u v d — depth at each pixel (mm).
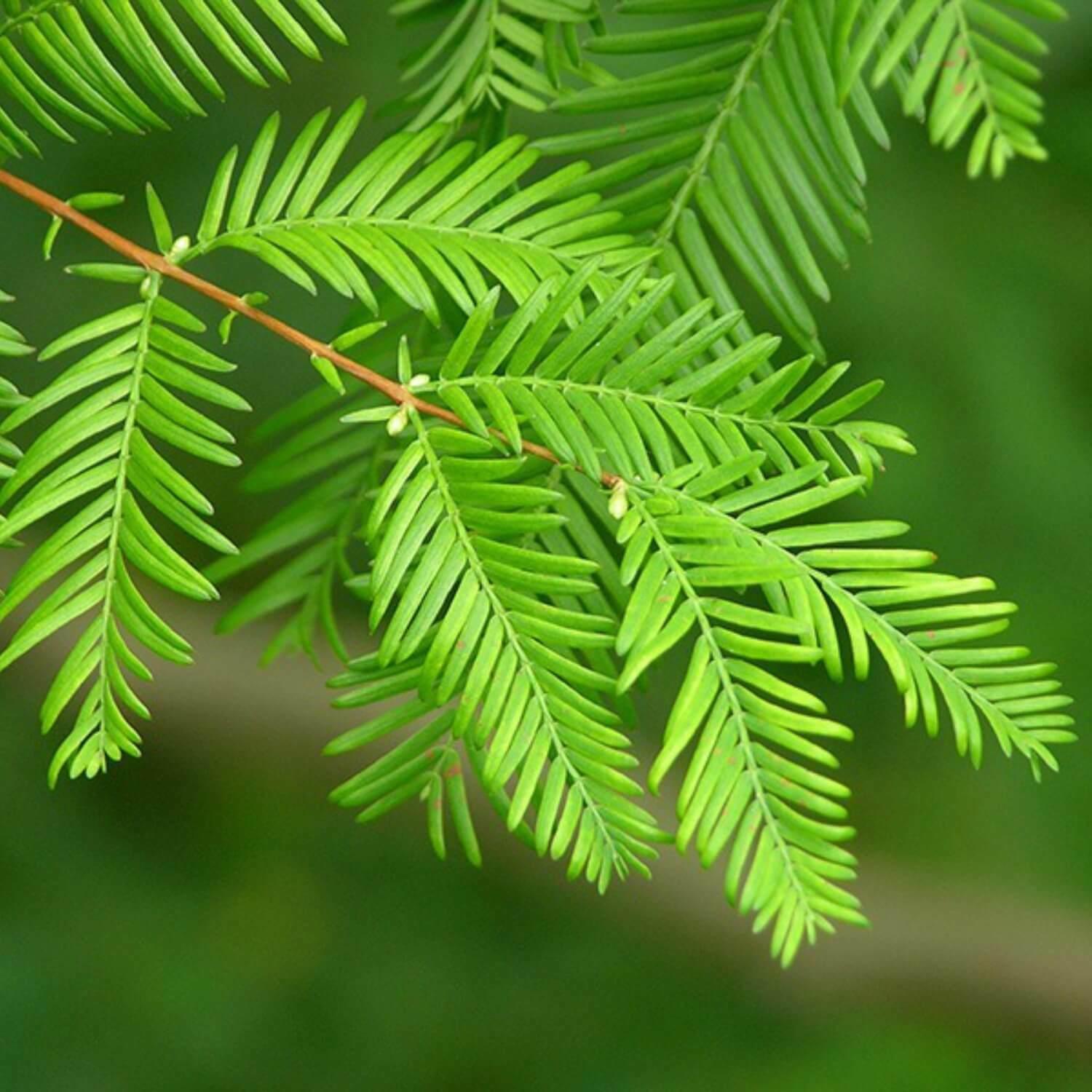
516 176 865
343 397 936
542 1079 1802
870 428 839
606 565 870
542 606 827
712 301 841
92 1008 1759
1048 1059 1785
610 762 823
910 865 1772
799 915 817
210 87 861
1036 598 1475
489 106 902
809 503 831
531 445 834
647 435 836
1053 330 1501
